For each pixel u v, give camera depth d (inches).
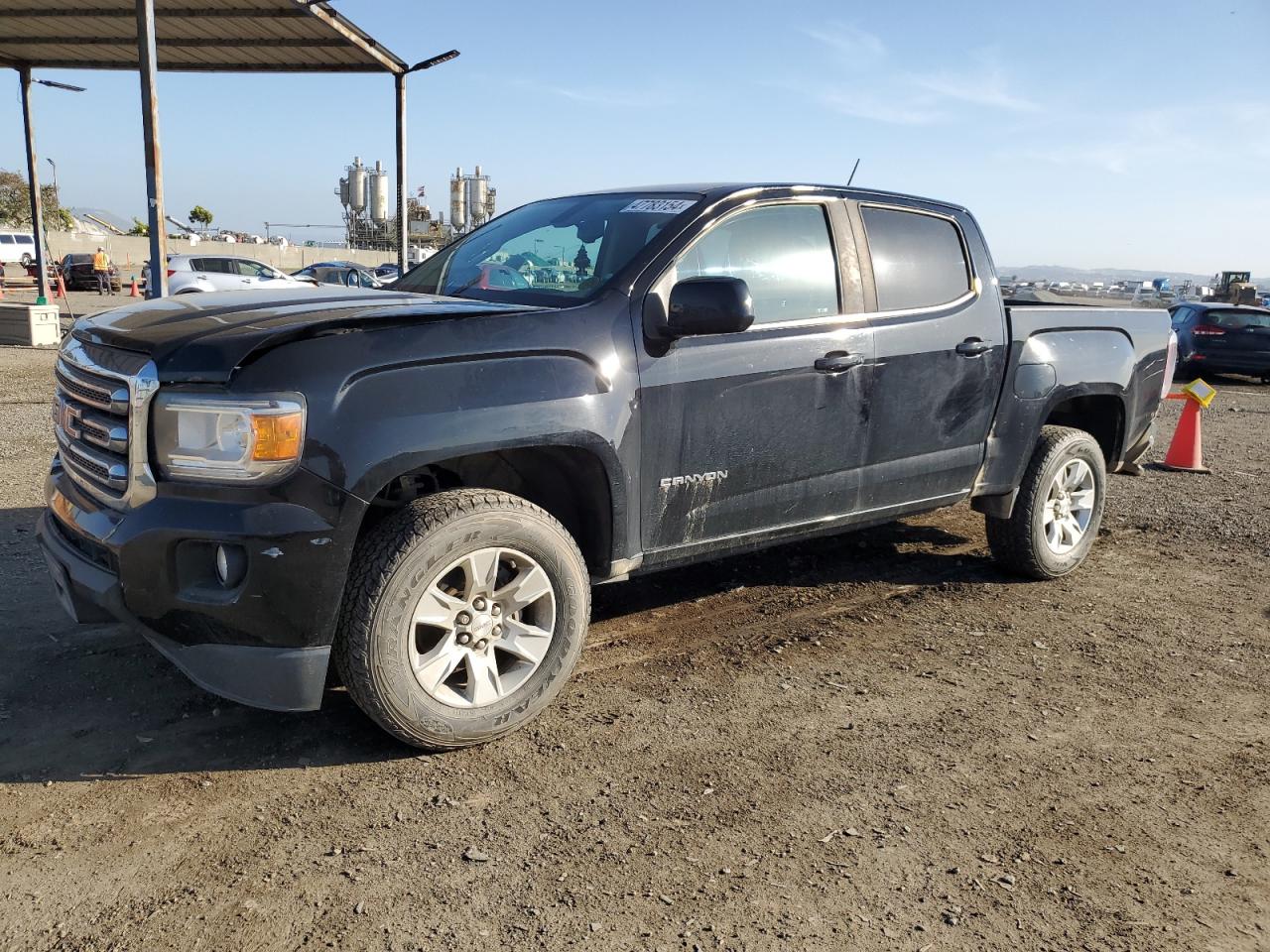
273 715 135.3
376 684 117.5
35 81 768.3
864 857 107.3
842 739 134.8
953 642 172.9
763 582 202.1
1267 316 711.1
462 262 170.4
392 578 116.1
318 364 112.4
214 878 99.3
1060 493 204.1
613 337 135.0
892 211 175.6
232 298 136.0
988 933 95.3
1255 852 111.0
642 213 154.7
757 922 95.7
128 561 111.7
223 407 109.2
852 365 160.2
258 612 111.8
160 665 148.6
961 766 128.4
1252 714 147.3
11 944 88.6
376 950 89.9
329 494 111.3
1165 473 340.8
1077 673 160.7
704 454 145.8
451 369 120.2
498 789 118.5
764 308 153.6
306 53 660.1
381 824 110.1
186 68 709.3
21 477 261.4
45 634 157.9
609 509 137.6
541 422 124.6
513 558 127.3
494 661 128.6
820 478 162.1
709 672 156.0
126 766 120.4
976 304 183.3
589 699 144.9
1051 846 110.7
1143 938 95.5
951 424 179.6
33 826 107.0
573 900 97.9
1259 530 258.8
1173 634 180.2
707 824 112.5
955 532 247.0
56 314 634.2
